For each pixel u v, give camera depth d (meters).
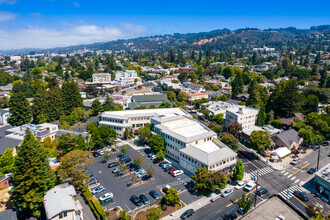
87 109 165.25
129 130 119.81
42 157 69.44
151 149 106.06
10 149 92.19
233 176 82.19
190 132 103.12
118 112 130.50
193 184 79.69
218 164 83.19
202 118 157.88
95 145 107.12
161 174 86.69
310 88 188.50
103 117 125.50
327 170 81.81
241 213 66.19
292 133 114.75
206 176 73.06
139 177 84.38
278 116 151.75
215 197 73.88
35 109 144.38
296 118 134.38
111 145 110.38
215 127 122.06
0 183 78.44
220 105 167.25
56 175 78.75
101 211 63.09
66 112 155.00
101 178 83.44
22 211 66.75
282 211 66.00
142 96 188.50
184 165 90.75
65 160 72.31
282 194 76.62
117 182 81.12
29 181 63.28
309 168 94.00
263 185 81.56
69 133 106.50
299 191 78.31
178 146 95.25
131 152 103.75
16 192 64.75
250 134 113.31
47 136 108.94
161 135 105.56
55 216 56.28
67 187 67.50
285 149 104.50
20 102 138.00
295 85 145.12
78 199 71.69
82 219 62.78
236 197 74.19
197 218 64.38
